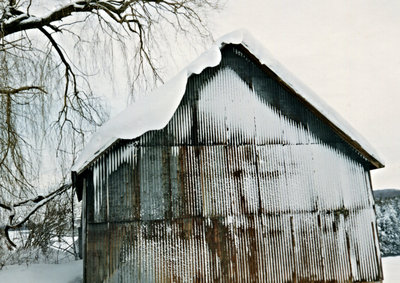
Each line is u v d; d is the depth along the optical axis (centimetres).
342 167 845
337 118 827
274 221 789
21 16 1023
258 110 841
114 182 749
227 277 745
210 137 805
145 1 1216
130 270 720
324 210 813
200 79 834
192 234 753
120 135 714
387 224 3178
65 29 1136
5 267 1066
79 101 1225
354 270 793
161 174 768
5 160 820
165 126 791
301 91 824
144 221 743
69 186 1112
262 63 828
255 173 806
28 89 933
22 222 1014
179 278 730
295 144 838
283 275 766
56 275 880
